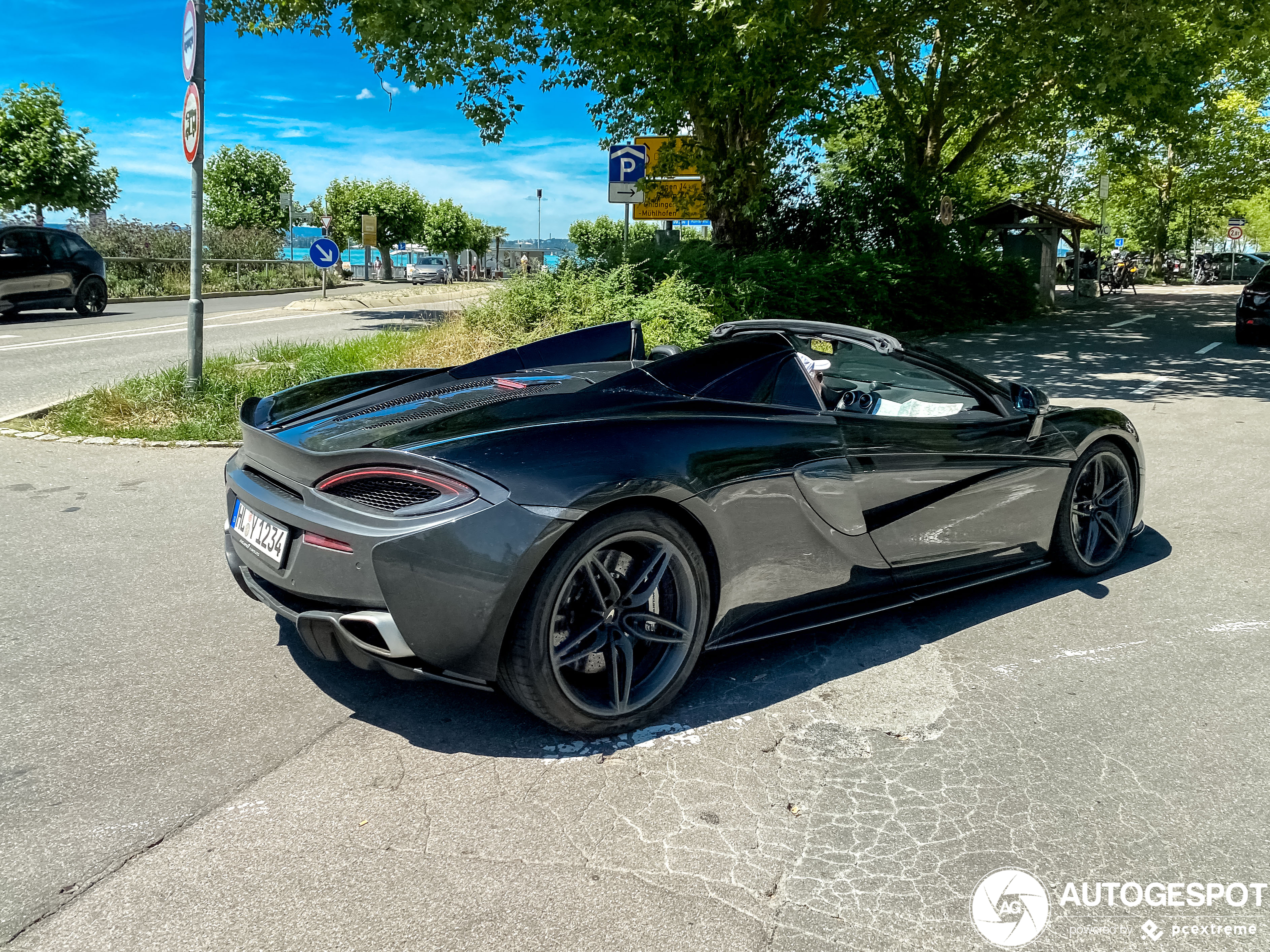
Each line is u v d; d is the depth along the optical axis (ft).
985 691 9.93
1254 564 14.10
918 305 56.49
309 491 8.61
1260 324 47.85
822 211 57.93
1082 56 50.31
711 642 9.69
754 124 46.96
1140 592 12.96
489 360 12.49
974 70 60.85
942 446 11.34
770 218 56.49
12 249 53.01
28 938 6.01
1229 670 10.41
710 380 10.10
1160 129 61.62
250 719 9.12
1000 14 54.80
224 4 48.34
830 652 10.94
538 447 8.40
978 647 11.10
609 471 8.35
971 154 69.15
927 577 11.62
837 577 10.50
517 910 6.37
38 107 72.54
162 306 69.21
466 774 8.17
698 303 37.19
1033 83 59.98
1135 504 13.97
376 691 9.78
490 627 7.95
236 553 10.00
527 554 7.86
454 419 8.98
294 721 9.09
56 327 49.80
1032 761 8.49
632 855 7.04
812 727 9.12
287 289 95.91
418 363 30.09
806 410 10.44
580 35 40.96
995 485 11.94
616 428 8.89
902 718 9.32
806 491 9.91
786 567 9.95
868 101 67.15
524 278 34.83
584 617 8.76
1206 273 156.35
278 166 142.31
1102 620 11.93
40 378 31.22
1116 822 7.52
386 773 8.16
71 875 6.68
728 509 9.22
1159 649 11.00
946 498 11.41
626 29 38.42
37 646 10.82
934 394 12.76
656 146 54.54
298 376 27.84
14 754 8.39
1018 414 12.52
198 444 22.13
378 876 6.72
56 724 8.97
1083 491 13.42
